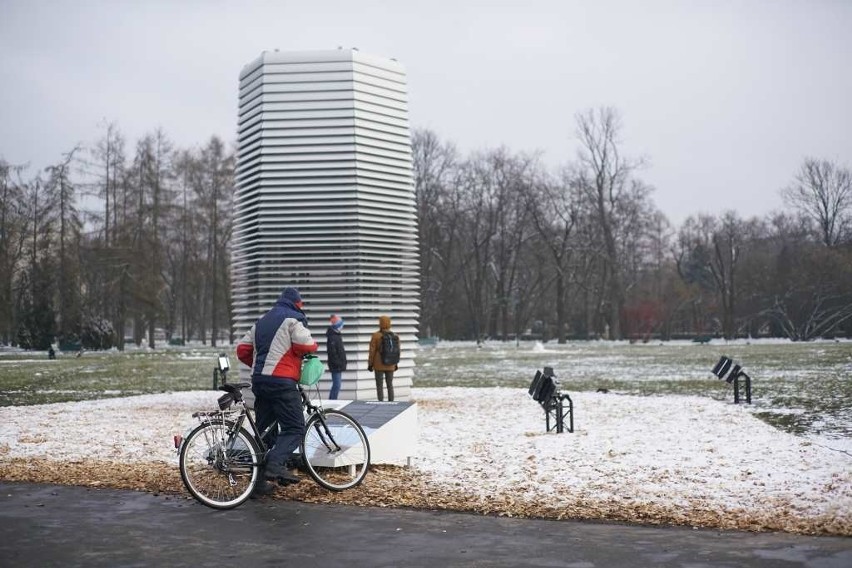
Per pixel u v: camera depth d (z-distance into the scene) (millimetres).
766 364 31469
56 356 49156
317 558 5957
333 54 16969
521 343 73062
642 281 86188
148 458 10602
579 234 75000
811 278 73812
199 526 6980
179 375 29781
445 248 75000
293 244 16984
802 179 77062
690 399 18328
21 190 54281
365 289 17219
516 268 80375
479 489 8398
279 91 17016
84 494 8367
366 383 17219
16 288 57594
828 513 7109
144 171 58812
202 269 65688
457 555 6012
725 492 8102
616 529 6809
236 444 7961
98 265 55250
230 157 64625
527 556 5973
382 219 17281
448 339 77375
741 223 85125
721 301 86062
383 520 7195
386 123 17500
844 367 28672
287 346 8141
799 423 13883
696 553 5992
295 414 8125
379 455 9406
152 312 57562
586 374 28250
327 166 16859
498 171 74250
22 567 5742
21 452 11172
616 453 10602
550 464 9844
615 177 73812
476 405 17531
